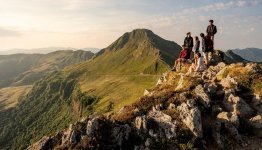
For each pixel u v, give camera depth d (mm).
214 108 30422
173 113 29125
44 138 29453
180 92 33312
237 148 26562
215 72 39781
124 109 32594
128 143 27094
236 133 27547
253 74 35062
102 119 28594
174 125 27500
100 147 25906
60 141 27953
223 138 27172
